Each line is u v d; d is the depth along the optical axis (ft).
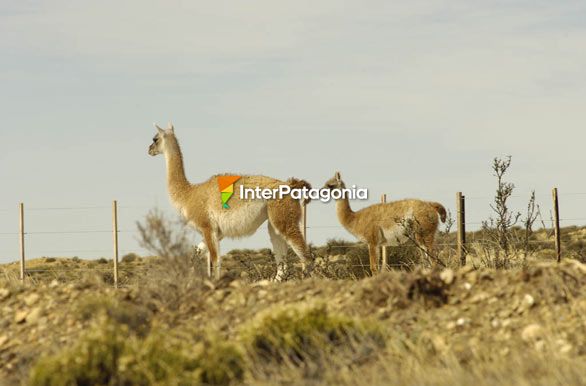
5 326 49.83
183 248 53.57
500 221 75.46
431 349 41.19
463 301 46.50
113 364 38.96
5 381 41.55
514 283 47.47
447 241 88.22
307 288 50.70
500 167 75.92
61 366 38.93
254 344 41.70
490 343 41.55
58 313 49.98
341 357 40.24
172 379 37.58
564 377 36.14
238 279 53.93
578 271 47.93
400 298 46.96
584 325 42.11
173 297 50.06
